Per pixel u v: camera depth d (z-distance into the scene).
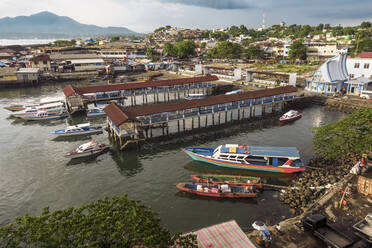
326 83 78.69
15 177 38.56
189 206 30.59
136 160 43.53
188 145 49.41
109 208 16.92
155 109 53.59
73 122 65.38
